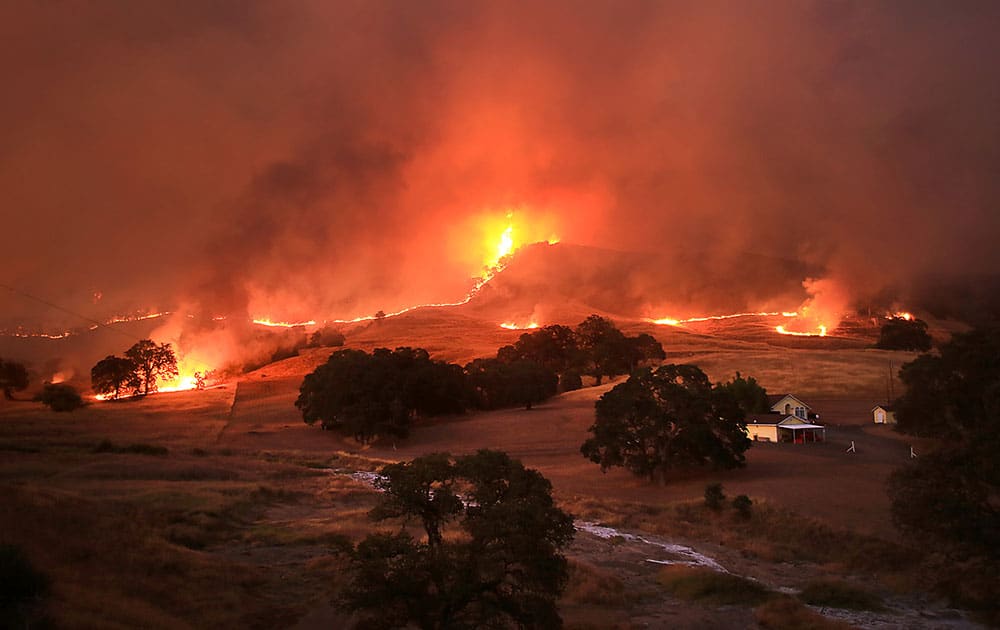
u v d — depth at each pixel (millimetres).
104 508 35938
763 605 29547
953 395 33938
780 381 118312
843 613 30406
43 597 20375
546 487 22016
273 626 23688
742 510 47656
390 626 19688
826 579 35000
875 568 37625
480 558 20344
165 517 37969
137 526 33781
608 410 65125
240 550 34000
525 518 20516
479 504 22109
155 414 120875
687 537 44906
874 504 48656
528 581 20875
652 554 39250
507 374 121625
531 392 117375
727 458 62031
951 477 30453
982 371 33219
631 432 64000
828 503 49125
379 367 101312
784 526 44812
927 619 29797
